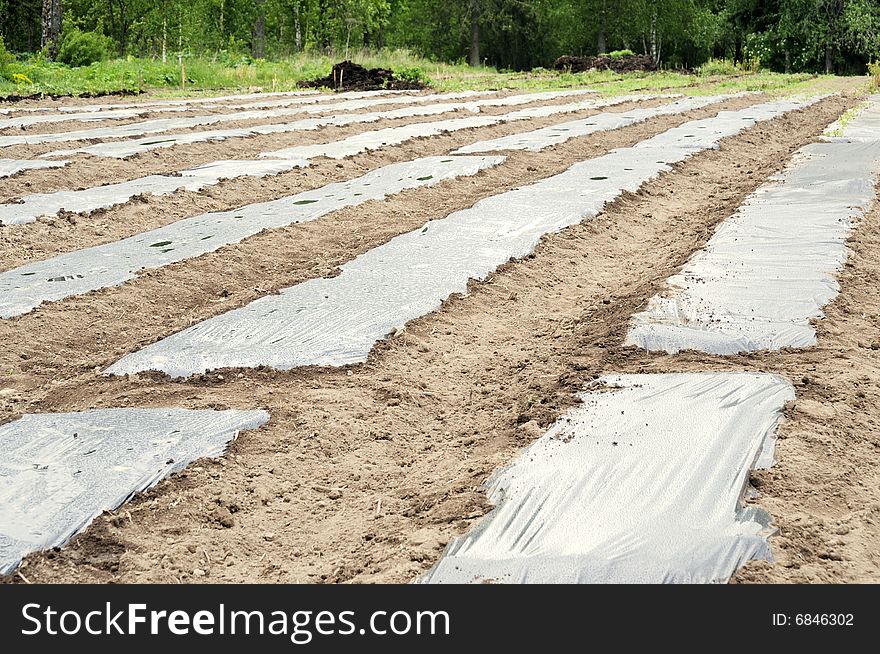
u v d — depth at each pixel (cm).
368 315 589
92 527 360
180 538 362
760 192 943
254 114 1700
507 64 5312
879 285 649
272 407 467
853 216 815
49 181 1012
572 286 695
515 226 809
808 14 4141
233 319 588
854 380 478
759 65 3906
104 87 2295
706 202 965
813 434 407
